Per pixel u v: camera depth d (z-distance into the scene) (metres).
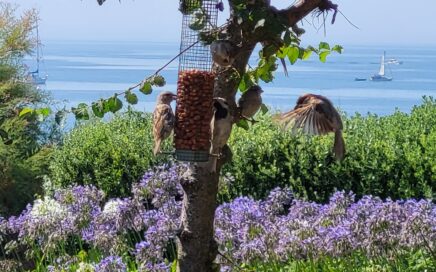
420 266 8.55
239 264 8.81
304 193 11.63
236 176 11.84
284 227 9.22
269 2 6.03
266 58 6.46
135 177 12.53
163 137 6.09
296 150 11.68
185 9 6.18
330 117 5.91
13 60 17.12
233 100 6.19
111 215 9.77
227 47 5.72
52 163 13.49
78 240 10.51
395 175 11.35
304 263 8.88
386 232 8.78
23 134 15.68
